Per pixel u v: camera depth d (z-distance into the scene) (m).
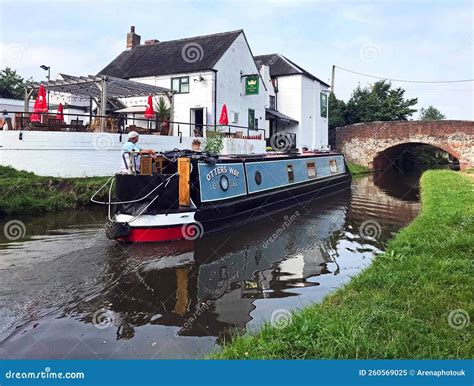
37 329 5.31
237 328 5.35
